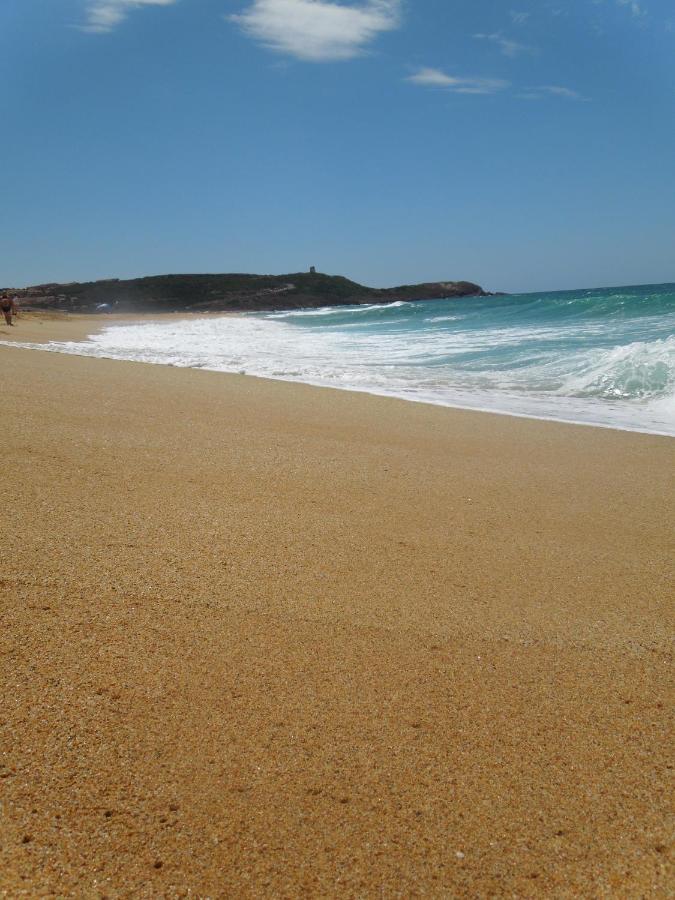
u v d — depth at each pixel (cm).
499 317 2841
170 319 5588
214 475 452
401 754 198
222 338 2408
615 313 2369
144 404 705
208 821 171
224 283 11506
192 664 234
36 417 588
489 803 182
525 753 201
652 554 352
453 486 464
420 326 2772
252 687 225
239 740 200
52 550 308
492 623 276
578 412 765
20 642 237
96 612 261
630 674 243
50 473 423
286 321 4672
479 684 234
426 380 1042
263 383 962
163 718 206
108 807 172
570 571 329
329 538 355
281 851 164
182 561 311
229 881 155
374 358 1411
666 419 720
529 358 1233
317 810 177
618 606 294
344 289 12062
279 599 284
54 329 2627
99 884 152
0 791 174
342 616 274
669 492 459
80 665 228
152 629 253
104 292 10962
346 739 203
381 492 441
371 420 695
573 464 532
